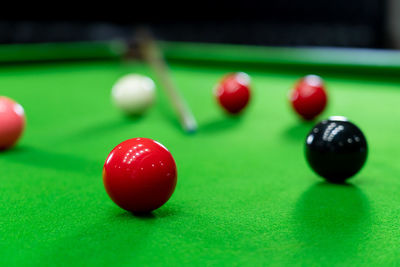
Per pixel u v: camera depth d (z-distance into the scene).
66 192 0.60
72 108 0.97
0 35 2.35
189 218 0.55
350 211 0.56
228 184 0.62
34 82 1.28
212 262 0.48
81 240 0.51
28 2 1.60
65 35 2.51
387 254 0.49
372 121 0.88
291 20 2.55
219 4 2.47
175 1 2.13
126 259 0.49
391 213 0.56
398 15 2.54
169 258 0.49
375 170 0.66
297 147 0.75
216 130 0.83
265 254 0.49
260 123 0.87
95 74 1.50
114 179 0.54
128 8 1.64
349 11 2.52
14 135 0.72
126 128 0.84
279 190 0.61
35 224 0.53
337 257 0.49
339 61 1.34
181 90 1.17
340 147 0.61
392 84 1.26
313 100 0.85
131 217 0.55
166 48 1.88
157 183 0.54
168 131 0.82
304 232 0.52
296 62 1.41
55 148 0.74
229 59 1.55
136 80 0.91
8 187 0.61
